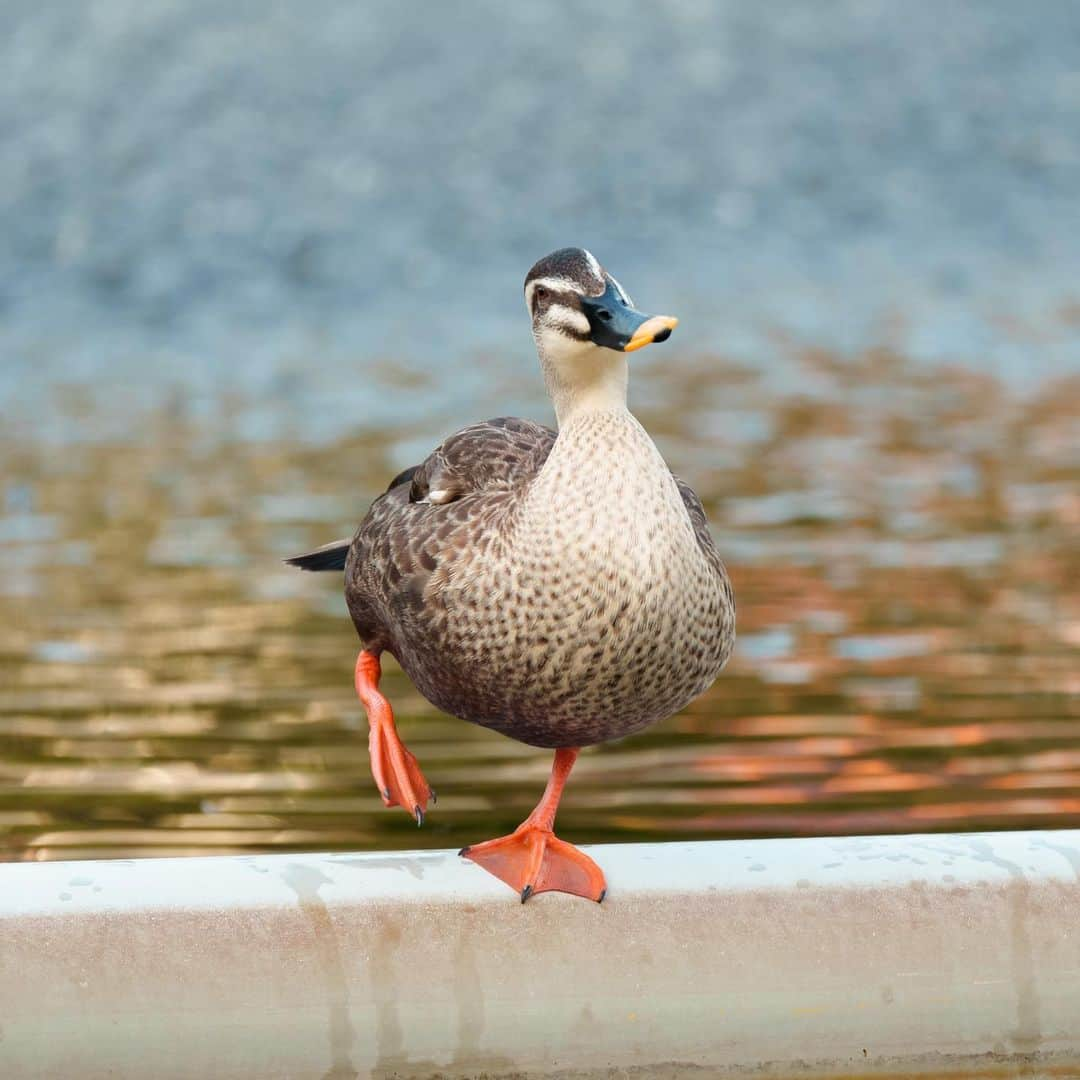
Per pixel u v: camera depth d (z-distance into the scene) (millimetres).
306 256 37156
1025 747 10406
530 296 6676
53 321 32781
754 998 6207
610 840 9008
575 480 6457
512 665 6594
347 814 9477
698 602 6574
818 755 10320
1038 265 38719
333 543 8547
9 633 13023
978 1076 6273
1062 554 14938
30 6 47438
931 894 6238
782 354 27812
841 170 45375
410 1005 6156
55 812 9539
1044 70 51656
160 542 15844
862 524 16109
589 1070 6215
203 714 11203
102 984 6012
